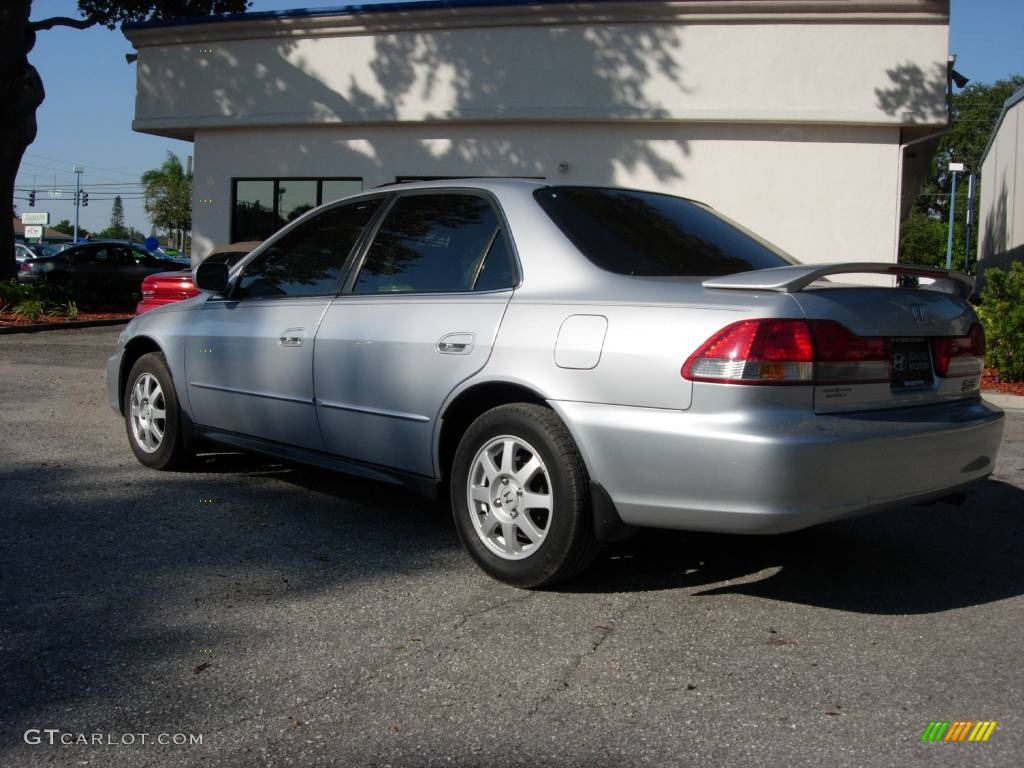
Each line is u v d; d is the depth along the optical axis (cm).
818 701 288
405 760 253
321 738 264
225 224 1625
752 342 322
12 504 501
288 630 339
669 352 336
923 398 366
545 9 1400
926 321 368
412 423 418
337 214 499
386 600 370
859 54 1321
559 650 324
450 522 483
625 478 345
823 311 332
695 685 299
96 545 434
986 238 3006
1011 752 259
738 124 1377
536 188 423
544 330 370
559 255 388
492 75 1443
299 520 481
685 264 397
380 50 1492
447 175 1499
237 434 526
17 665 308
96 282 2227
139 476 571
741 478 320
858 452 328
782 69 1342
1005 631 348
